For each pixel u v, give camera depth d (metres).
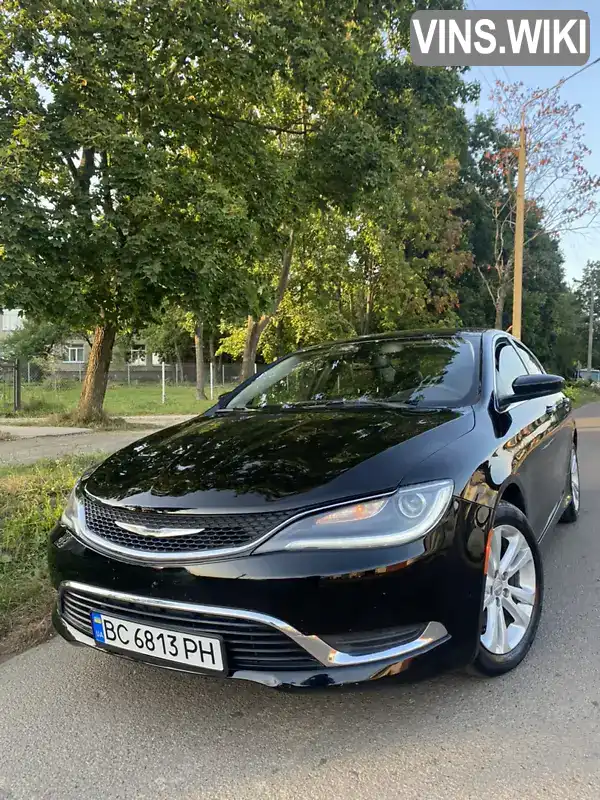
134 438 11.14
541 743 2.26
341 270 22.59
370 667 2.15
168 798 2.04
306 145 13.55
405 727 2.38
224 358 56.66
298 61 11.05
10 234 9.26
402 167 15.38
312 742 2.31
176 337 43.69
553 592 3.74
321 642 2.14
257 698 2.64
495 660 2.59
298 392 3.83
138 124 11.30
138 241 10.06
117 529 2.46
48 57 10.03
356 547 2.15
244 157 11.95
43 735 2.43
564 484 4.78
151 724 2.48
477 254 32.06
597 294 68.88
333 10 12.31
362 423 2.93
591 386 50.41
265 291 12.55
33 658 3.11
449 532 2.29
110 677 2.88
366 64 12.86
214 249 10.73
